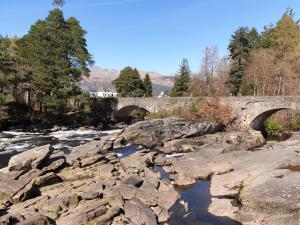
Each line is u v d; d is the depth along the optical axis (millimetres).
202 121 46781
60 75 56594
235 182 23953
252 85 66062
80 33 60812
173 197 22047
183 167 28484
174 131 43125
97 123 61656
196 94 77312
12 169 24359
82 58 59469
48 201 18844
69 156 29797
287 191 19531
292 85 61469
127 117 69875
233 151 34188
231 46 69812
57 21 57969
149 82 107812
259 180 22016
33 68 57188
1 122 51844
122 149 39000
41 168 25266
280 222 17312
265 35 76688
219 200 21484
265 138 47219
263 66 63656
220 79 77812
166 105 56500
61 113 60000
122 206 19094
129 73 95688
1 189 20016
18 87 59219
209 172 27094
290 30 69500
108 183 22516
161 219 18984
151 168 29875
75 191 20984
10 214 16578
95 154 31047
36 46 56781
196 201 21766
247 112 47469
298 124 53406
